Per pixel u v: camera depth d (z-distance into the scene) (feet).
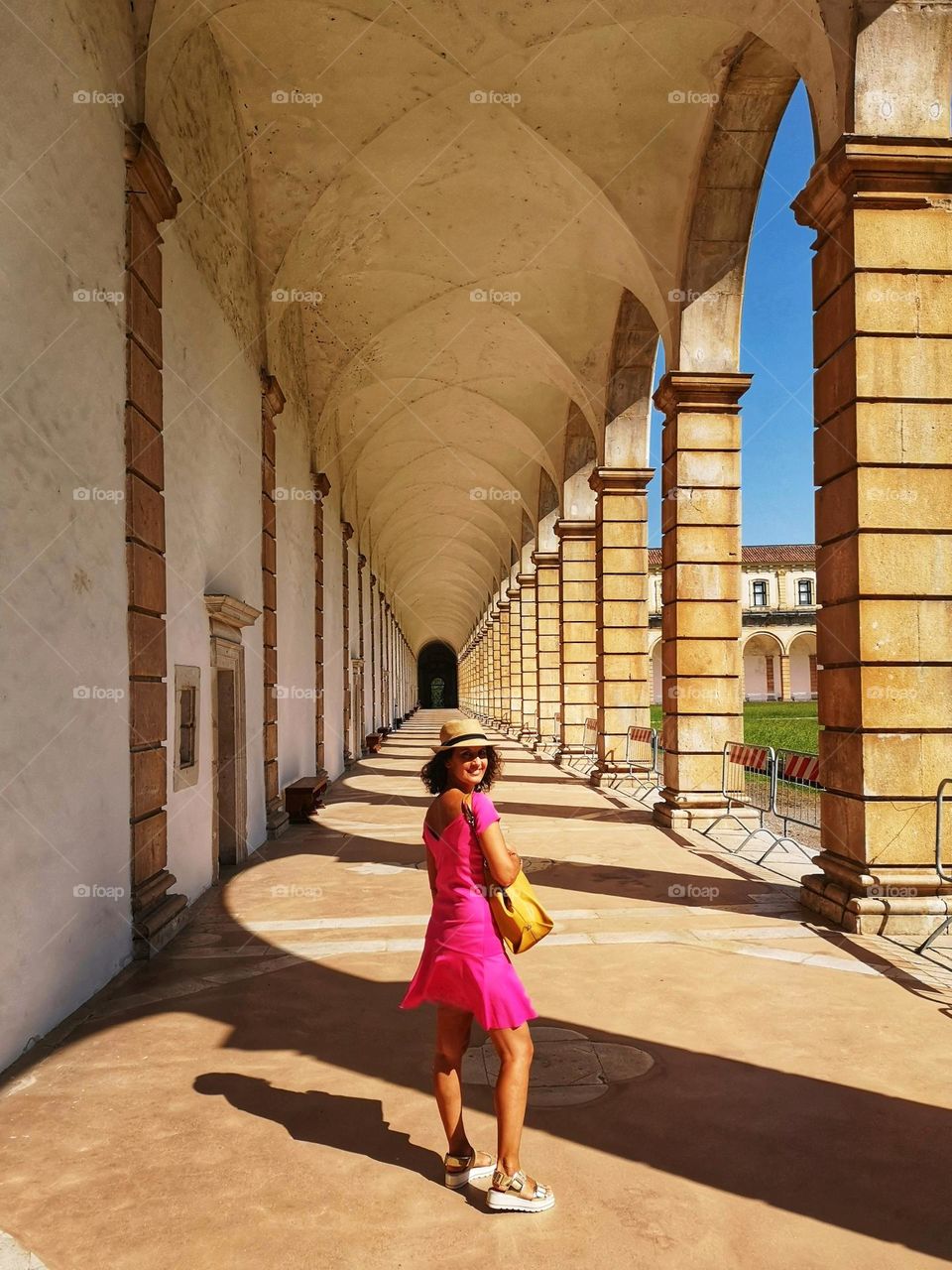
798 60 23.75
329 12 27.37
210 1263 8.55
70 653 16.15
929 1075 12.75
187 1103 12.09
